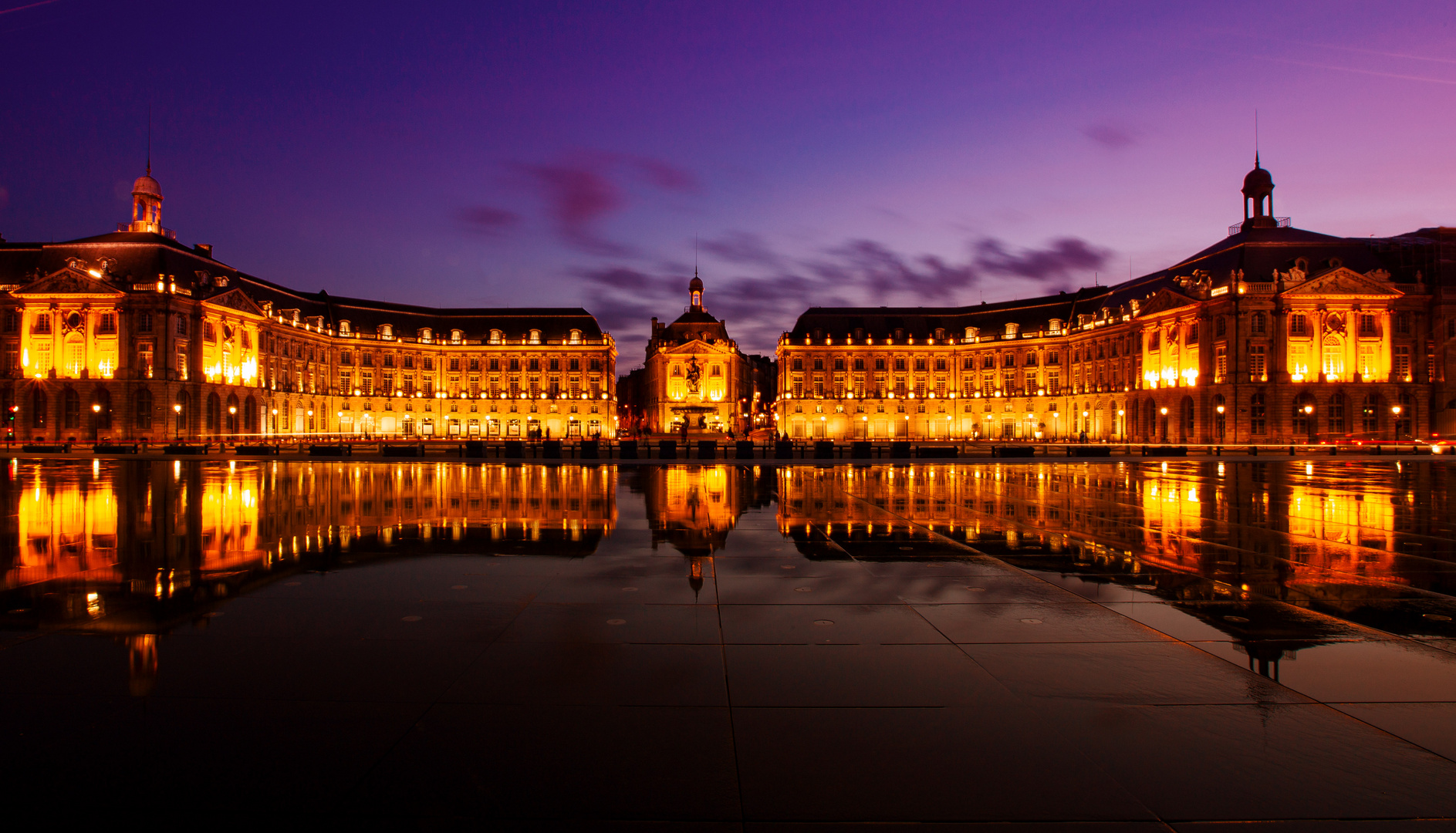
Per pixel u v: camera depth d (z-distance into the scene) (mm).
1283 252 92188
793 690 7504
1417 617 10156
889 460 52031
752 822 5234
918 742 6375
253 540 16266
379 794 5566
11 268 90812
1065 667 8156
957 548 15523
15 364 87188
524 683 7652
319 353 112625
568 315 133375
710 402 131250
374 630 9414
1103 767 5941
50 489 27594
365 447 75188
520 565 13594
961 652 8664
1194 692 7457
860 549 15312
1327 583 12273
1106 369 110188
